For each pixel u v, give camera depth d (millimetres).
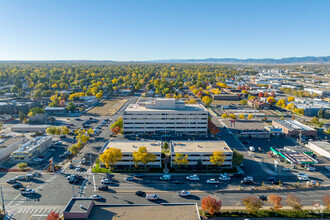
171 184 117625
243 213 92812
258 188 113125
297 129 191250
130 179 121188
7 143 157750
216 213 92562
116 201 101812
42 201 101500
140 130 198250
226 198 105062
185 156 130250
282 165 139375
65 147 166375
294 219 90625
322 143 165250
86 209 79250
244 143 175500
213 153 132125
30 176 120312
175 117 196875
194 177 122375
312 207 98375
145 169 132875
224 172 130375
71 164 137000
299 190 112062
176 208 83312
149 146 146750
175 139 183875
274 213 92750
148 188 113500
